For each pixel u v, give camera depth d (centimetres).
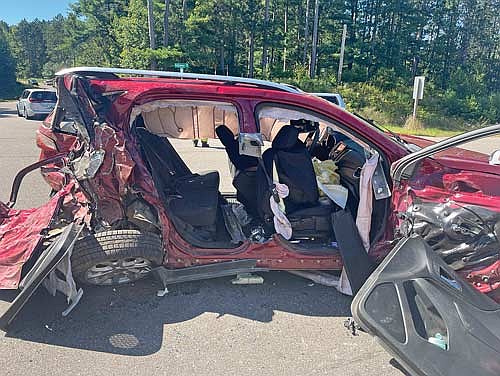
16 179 419
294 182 352
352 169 375
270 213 347
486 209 283
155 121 419
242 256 323
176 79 357
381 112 2952
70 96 297
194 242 321
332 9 4756
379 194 317
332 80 3825
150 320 301
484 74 5003
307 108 317
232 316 308
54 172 412
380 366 259
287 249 325
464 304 244
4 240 323
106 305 318
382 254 319
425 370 216
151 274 328
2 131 1602
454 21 5559
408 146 342
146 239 302
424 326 231
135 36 4050
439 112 3266
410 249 267
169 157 427
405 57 5000
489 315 243
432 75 5091
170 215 316
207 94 307
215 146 1136
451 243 287
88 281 312
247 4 4153
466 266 285
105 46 5969
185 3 4138
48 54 11675
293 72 4122
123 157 290
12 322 279
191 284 349
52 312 307
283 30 4816
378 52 4750
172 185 394
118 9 5688
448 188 299
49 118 435
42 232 305
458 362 219
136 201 302
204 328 294
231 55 4394
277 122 433
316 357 266
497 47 6012
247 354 268
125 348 271
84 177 290
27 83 7669
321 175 369
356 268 309
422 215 296
